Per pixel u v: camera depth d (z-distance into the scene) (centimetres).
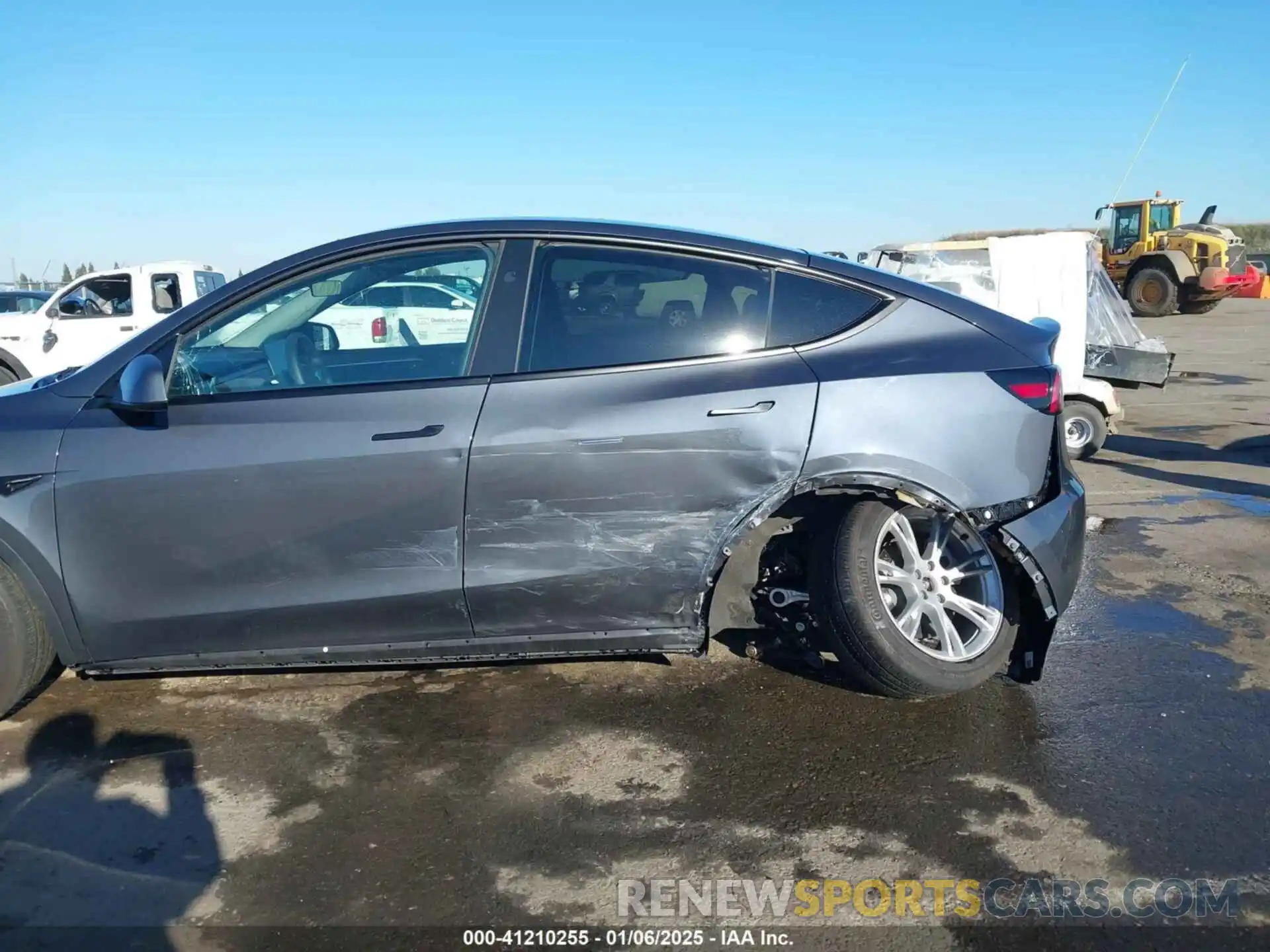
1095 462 862
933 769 326
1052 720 359
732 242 352
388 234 353
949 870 275
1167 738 346
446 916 257
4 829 293
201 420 334
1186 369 1556
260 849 285
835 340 343
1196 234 2508
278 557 335
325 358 347
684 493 331
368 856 281
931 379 336
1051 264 882
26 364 1266
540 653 349
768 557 366
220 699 376
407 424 330
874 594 346
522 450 328
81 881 270
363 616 339
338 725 357
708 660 408
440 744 343
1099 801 307
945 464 334
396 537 333
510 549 333
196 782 319
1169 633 444
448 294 347
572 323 342
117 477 330
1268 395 1269
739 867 277
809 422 330
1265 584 512
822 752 337
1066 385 860
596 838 290
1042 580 346
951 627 358
